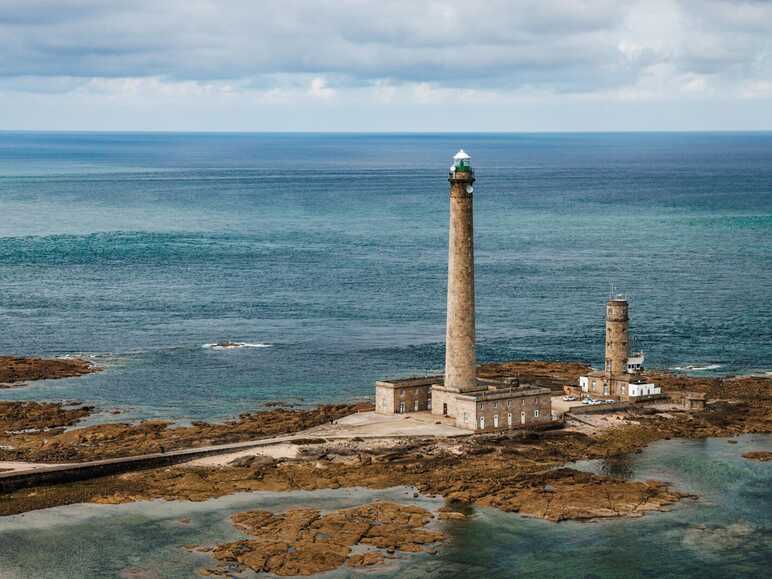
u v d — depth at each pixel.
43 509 136.62
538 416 172.38
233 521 131.75
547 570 118.75
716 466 154.75
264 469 151.88
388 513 133.88
